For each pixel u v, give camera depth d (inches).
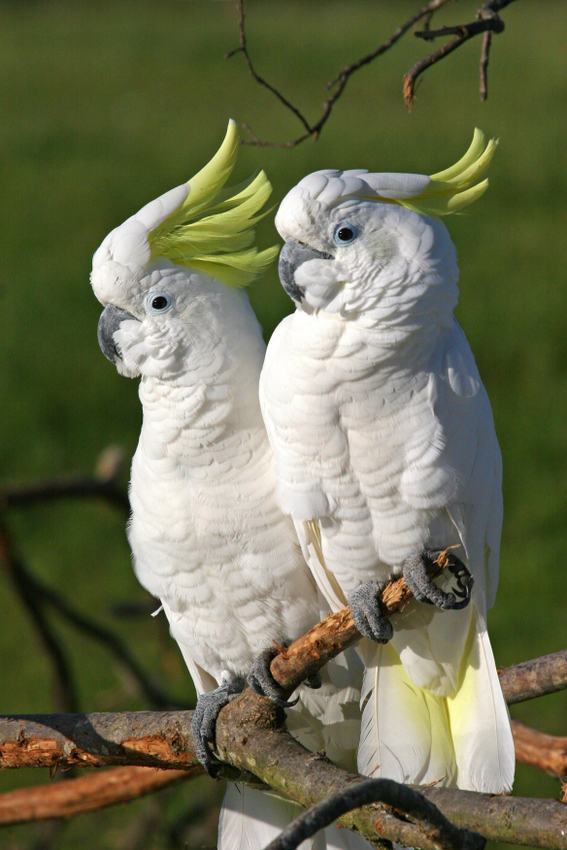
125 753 277.9
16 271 1095.6
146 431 294.0
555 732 546.6
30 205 1257.4
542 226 1147.9
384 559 269.9
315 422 257.6
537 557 681.6
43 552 728.3
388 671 293.1
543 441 797.2
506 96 1578.5
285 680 260.7
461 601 261.6
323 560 282.7
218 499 287.9
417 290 247.6
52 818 334.0
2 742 280.1
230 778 283.4
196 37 2134.6
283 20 2206.0
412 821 214.7
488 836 217.0
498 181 1272.1
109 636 475.5
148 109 1631.4
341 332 252.1
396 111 1480.1
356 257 247.9
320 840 315.9
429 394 254.2
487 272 1052.5
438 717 290.4
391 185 256.8
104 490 482.0
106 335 282.8
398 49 1829.5
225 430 283.1
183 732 274.1
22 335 975.0
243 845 326.6
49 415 868.6
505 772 268.8
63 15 2586.1
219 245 283.9
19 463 808.3
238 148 285.1
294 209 250.1
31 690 602.9
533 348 918.4
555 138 1366.9
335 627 256.4
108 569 707.4
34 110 1680.6
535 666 300.4
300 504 267.9
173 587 305.7
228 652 315.3
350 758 330.0
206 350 279.7
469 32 259.0
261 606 300.4
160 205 278.4
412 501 259.1
